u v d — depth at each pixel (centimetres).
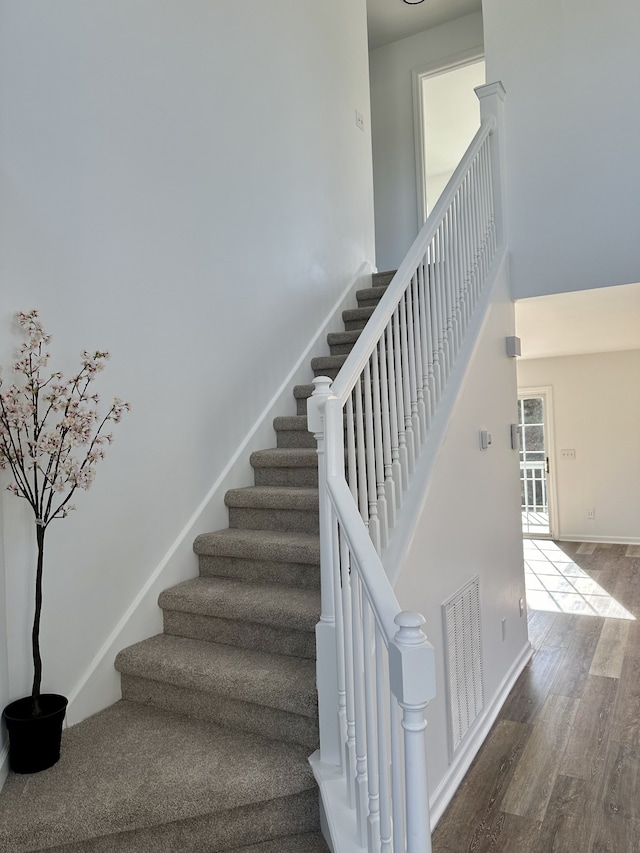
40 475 192
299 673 196
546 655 372
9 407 168
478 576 287
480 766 246
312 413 179
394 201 603
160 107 248
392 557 201
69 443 176
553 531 753
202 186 273
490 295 320
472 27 563
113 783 166
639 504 706
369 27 579
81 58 211
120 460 224
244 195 304
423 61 588
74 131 207
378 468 206
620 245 334
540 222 356
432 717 224
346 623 160
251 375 304
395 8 551
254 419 306
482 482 300
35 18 194
